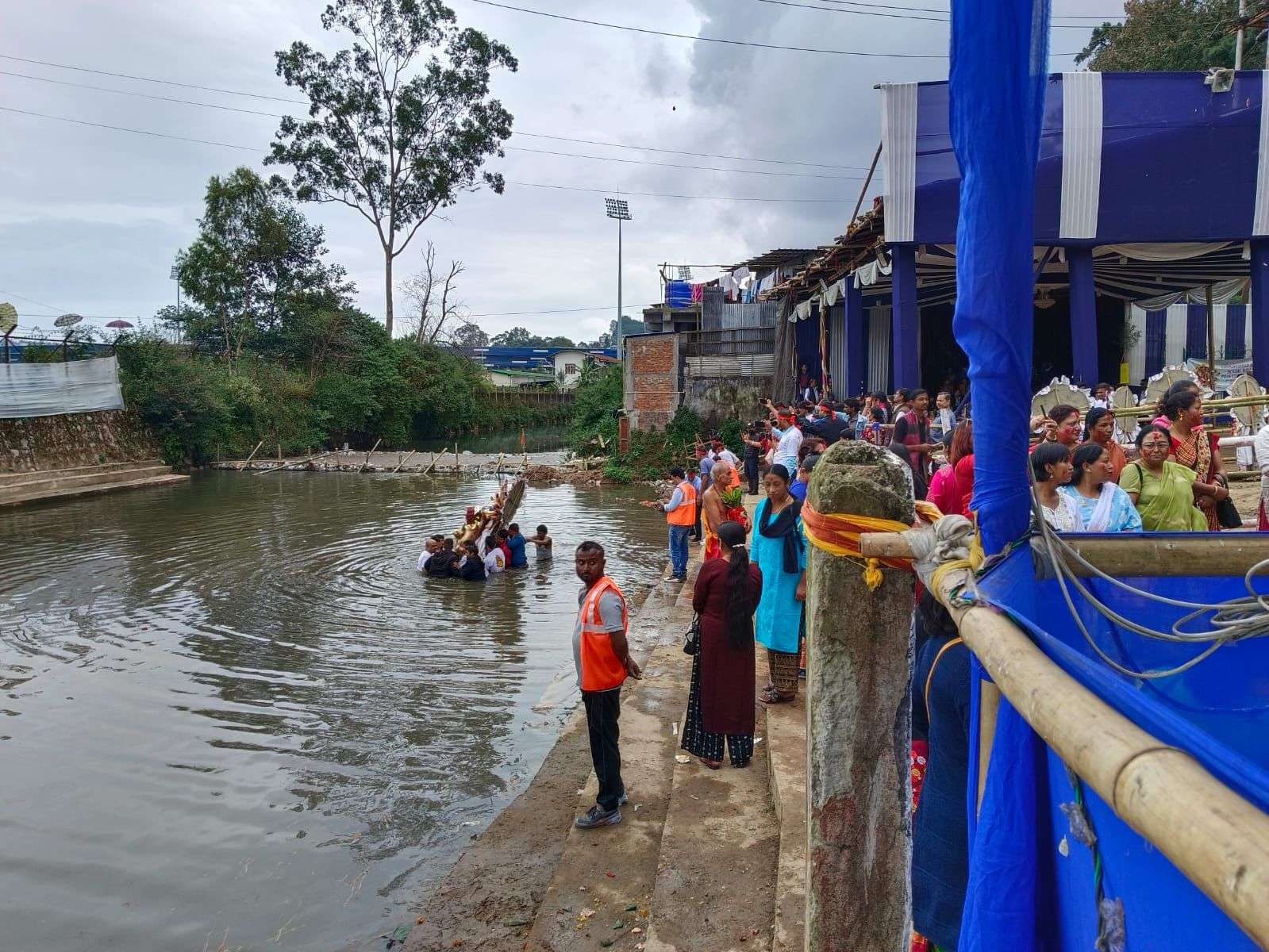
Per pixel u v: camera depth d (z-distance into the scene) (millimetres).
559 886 4516
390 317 46125
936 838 2441
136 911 4641
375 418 42906
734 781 5391
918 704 2918
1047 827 1669
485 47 41969
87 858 5164
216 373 34688
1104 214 12773
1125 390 11477
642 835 5012
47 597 11953
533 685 8195
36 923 4531
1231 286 18859
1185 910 1173
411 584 12766
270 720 7363
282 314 43000
